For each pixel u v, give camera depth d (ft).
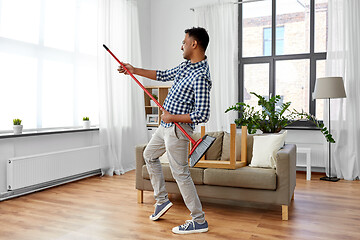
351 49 14.14
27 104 11.95
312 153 15.29
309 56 15.92
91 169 14.16
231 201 10.56
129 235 7.68
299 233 7.77
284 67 16.51
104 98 14.73
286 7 16.34
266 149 9.95
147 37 18.93
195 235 7.65
